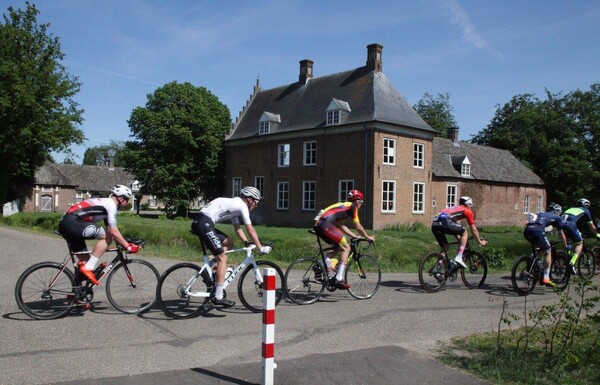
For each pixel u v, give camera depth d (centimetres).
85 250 628
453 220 912
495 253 1348
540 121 4988
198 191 4394
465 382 431
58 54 3806
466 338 580
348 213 784
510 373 454
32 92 3531
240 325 604
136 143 4238
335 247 786
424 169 3080
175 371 430
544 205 4391
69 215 611
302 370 445
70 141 3922
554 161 4653
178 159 4162
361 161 2866
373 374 442
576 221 1018
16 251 1421
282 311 700
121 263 645
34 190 5131
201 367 443
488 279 1084
